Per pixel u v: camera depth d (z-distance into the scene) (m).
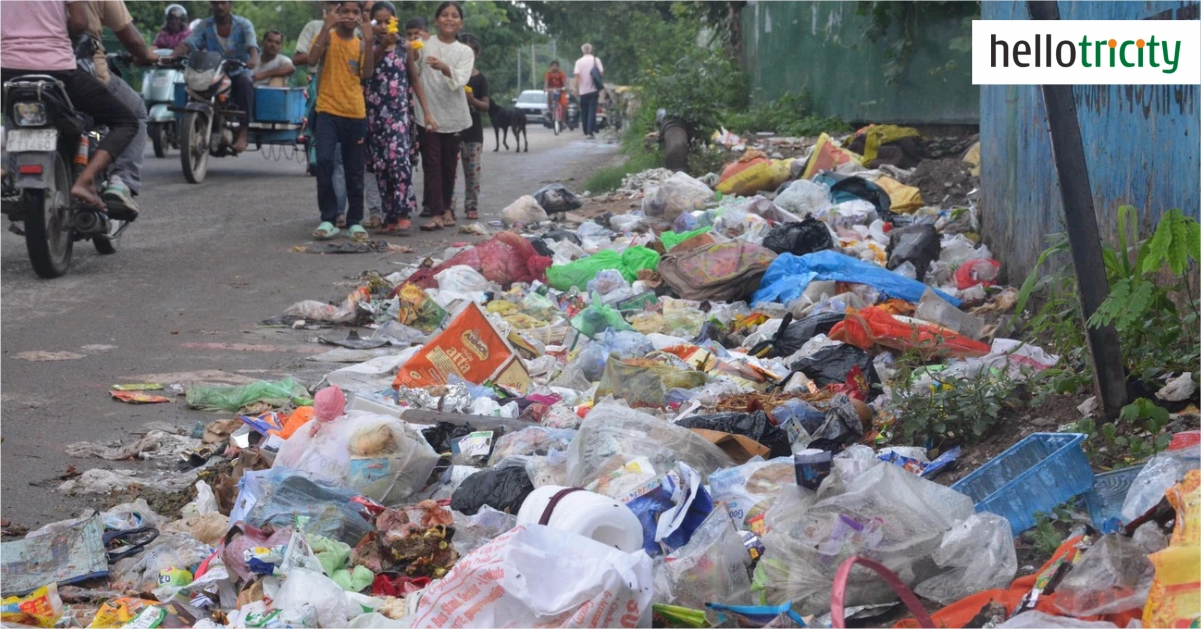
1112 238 5.60
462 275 8.00
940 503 3.43
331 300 8.14
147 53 9.22
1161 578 2.72
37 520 4.21
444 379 5.62
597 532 3.41
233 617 3.25
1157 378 4.47
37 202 8.30
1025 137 7.08
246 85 15.69
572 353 6.29
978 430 4.46
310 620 3.12
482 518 3.80
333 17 10.21
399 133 10.95
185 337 7.04
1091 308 4.27
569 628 2.89
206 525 3.92
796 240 8.20
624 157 19.12
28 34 8.30
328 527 3.73
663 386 5.14
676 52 20.88
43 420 5.39
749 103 19.88
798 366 5.54
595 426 4.07
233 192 14.22
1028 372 4.86
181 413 5.56
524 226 11.43
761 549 3.54
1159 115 5.01
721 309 7.12
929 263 8.02
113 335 7.05
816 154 11.41
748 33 20.66
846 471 3.56
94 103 8.58
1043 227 6.62
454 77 11.25
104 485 4.53
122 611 3.28
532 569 2.98
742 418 4.52
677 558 3.40
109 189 8.84
